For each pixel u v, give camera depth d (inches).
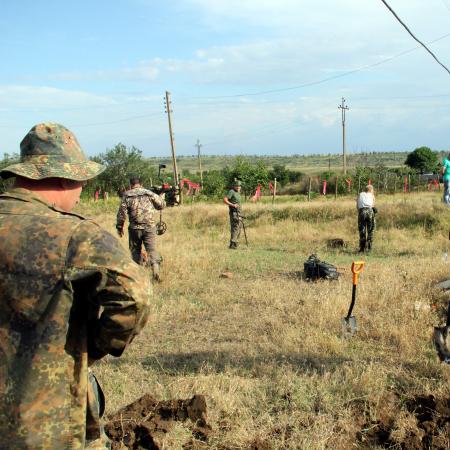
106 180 1761.8
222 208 835.4
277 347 241.9
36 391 81.0
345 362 216.2
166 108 1472.7
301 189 1838.1
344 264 479.2
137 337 266.5
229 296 352.8
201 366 215.2
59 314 82.4
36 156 93.4
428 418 170.6
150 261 392.8
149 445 151.4
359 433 163.9
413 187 1433.3
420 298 307.9
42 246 83.7
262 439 158.4
